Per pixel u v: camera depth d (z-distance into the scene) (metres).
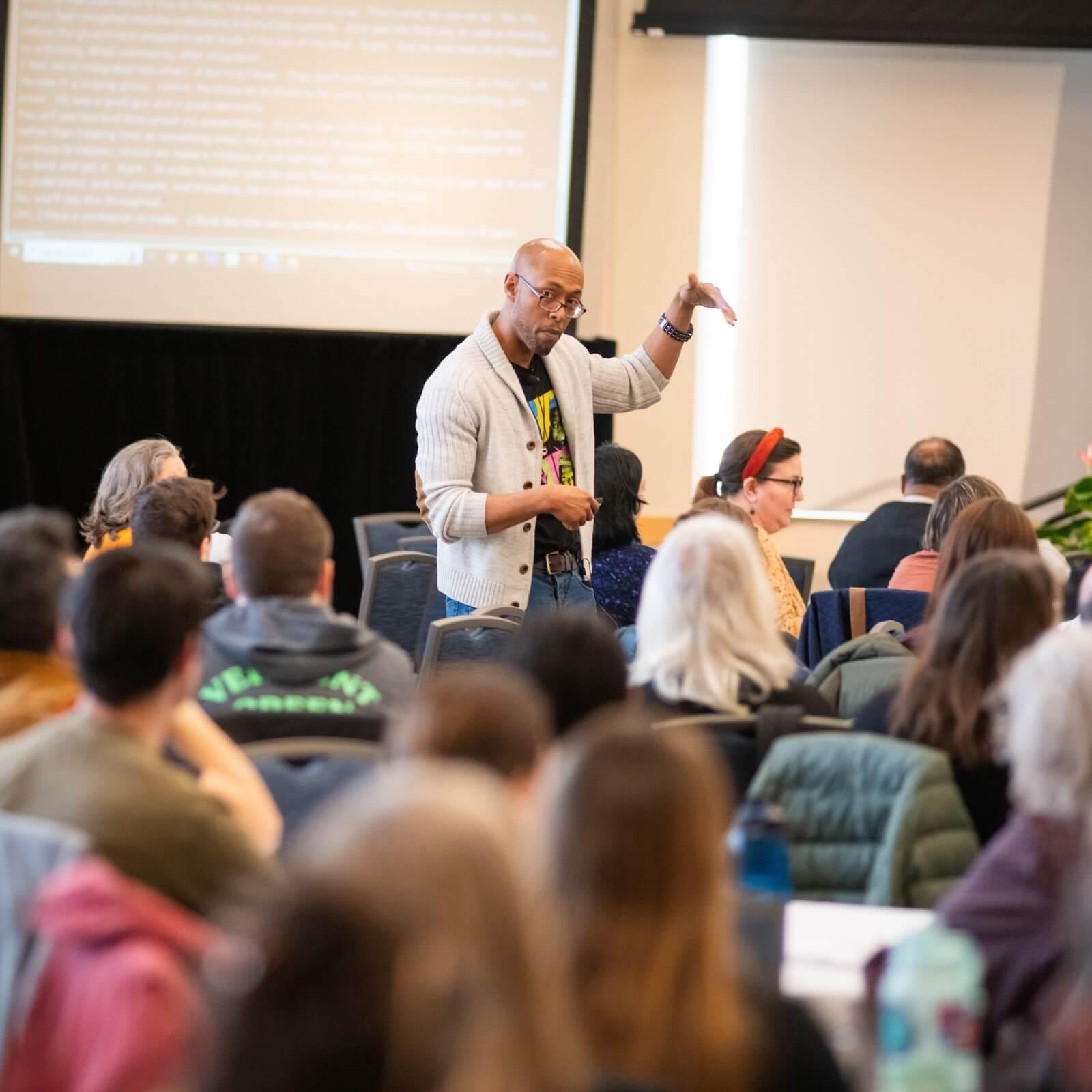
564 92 14.91
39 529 4.67
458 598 8.66
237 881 3.74
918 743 5.06
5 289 15.00
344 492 15.24
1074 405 15.77
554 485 8.48
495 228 15.02
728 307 8.95
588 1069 2.44
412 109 14.92
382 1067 1.75
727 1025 2.65
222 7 14.83
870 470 15.80
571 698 4.57
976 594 5.04
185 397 15.09
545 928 2.06
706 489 10.64
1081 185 15.60
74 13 14.80
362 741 5.23
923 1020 3.32
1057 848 3.76
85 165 14.94
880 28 14.76
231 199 15.00
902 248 15.62
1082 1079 2.99
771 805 4.70
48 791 3.73
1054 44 14.87
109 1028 3.14
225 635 5.31
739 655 5.51
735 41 15.33
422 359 15.06
